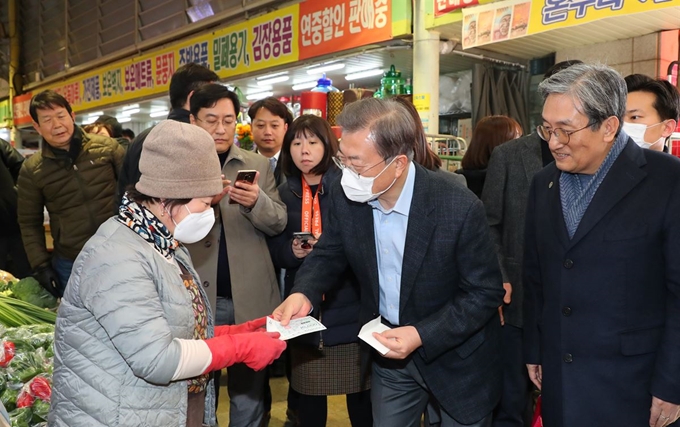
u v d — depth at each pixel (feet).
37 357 7.06
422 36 12.51
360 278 5.78
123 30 25.76
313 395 7.62
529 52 13.70
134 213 4.27
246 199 6.95
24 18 35.73
